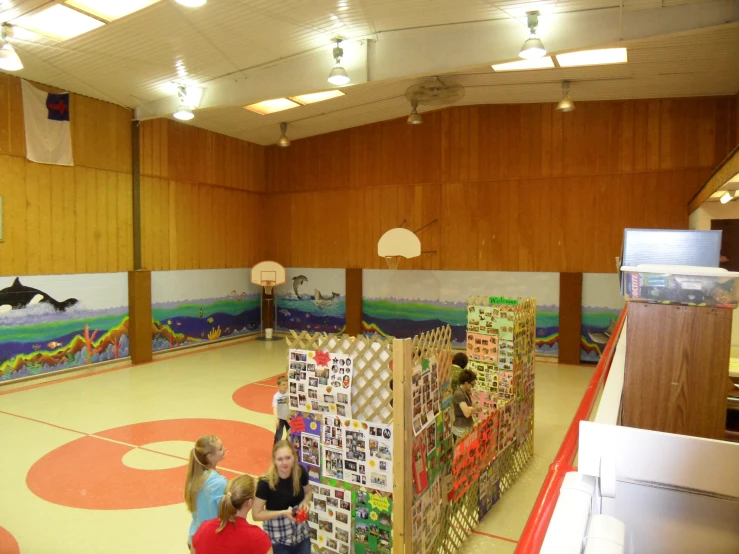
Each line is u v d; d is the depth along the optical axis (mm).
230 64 8930
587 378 10711
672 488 1854
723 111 10703
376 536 3996
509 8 6910
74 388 9766
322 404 4223
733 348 5027
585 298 11883
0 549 4609
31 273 9828
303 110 12000
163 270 12539
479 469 5285
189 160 13156
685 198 11000
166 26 7359
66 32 7469
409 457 3885
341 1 6785
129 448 6922
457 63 7656
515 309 6262
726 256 8836
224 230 14312
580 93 10930
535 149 12219
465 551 4766
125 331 11664
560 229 12055
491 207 12680
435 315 13359
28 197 9750
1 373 9461
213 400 9125
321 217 14844
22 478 6020
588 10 6812
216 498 3562
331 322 14836
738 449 1783
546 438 7516
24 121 9625
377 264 14070
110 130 11180
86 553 4570
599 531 1453
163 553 4586
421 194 13422
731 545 1812
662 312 3021
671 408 3021
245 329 15125
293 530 3625
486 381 6453
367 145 14055
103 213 11094
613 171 11555
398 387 3816
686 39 7523
